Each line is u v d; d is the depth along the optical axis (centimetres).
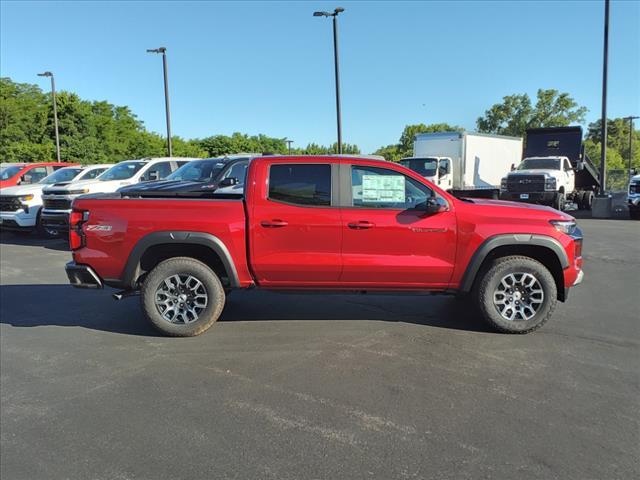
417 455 313
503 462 305
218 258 555
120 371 449
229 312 628
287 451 319
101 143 5922
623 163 6806
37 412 376
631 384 412
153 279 528
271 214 526
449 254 530
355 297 700
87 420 363
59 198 1230
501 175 2406
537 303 532
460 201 544
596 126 7556
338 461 308
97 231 529
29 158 4894
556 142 2269
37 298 716
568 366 450
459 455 312
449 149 2180
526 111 5269
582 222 1725
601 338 524
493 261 540
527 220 533
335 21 2408
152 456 316
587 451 316
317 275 534
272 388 410
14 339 538
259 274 535
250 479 292
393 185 538
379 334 540
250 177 535
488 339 522
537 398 388
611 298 688
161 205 529
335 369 446
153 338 536
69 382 428
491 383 415
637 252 1065
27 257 1082
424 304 663
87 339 536
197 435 340
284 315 614
